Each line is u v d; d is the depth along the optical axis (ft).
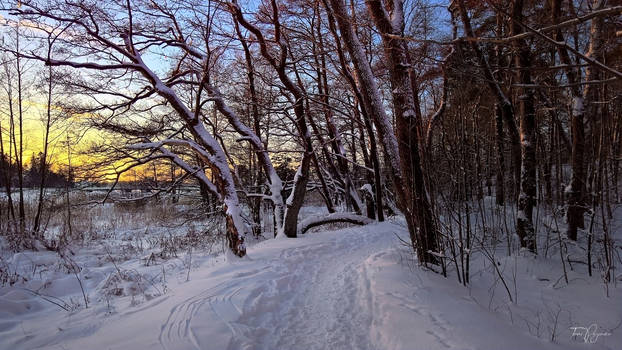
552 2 19.71
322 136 46.96
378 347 11.04
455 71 12.29
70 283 21.18
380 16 18.85
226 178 28.14
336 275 19.51
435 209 17.57
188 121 29.53
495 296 14.98
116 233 42.47
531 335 11.46
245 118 44.04
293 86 31.83
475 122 19.65
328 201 47.21
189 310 13.84
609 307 13.33
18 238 30.12
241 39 29.76
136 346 11.09
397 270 17.22
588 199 21.08
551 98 23.20
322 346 11.39
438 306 12.80
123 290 19.10
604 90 15.75
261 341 11.81
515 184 23.35
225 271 21.17
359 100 35.19
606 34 17.46
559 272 17.30
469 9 22.49
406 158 18.49
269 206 60.23
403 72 18.86
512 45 19.35
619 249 20.15
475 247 20.45
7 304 16.26
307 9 36.29
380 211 42.34
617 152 17.56
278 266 21.98
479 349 9.78
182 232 41.98
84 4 25.99
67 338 12.44
